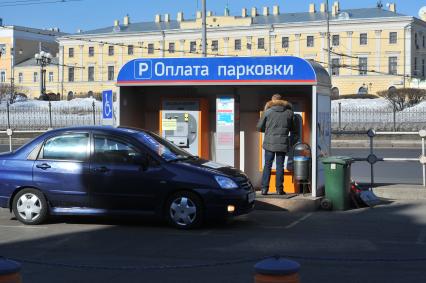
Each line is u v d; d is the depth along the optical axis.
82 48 106.50
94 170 9.65
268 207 11.38
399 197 12.59
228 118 12.48
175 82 12.09
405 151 27.17
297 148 11.79
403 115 40.31
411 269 7.01
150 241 8.65
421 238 8.77
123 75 12.38
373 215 10.84
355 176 17.64
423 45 93.50
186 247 8.23
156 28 104.56
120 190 9.55
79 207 9.75
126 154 9.66
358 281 6.50
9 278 3.72
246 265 7.23
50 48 120.50
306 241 8.60
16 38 114.38
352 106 51.22
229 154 12.48
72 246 8.33
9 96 67.31
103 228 9.66
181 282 6.50
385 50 89.38
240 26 95.88
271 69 11.62
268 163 11.74
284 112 11.59
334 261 7.41
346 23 90.56
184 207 9.42
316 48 92.06
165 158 9.62
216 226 9.81
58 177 9.76
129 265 7.21
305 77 11.50
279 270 3.58
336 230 9.45
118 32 103.56
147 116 13.62
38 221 9.90
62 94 107.50
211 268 7.09
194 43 98.94
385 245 8.31
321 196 11.89
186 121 12.63
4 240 8.73
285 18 97.88
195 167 9.51
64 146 9.91
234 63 11.80
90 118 43.47
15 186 9.91
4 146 31.06
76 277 6.75
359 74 90.38
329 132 12.62
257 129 12.08
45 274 6.88
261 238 8.83
